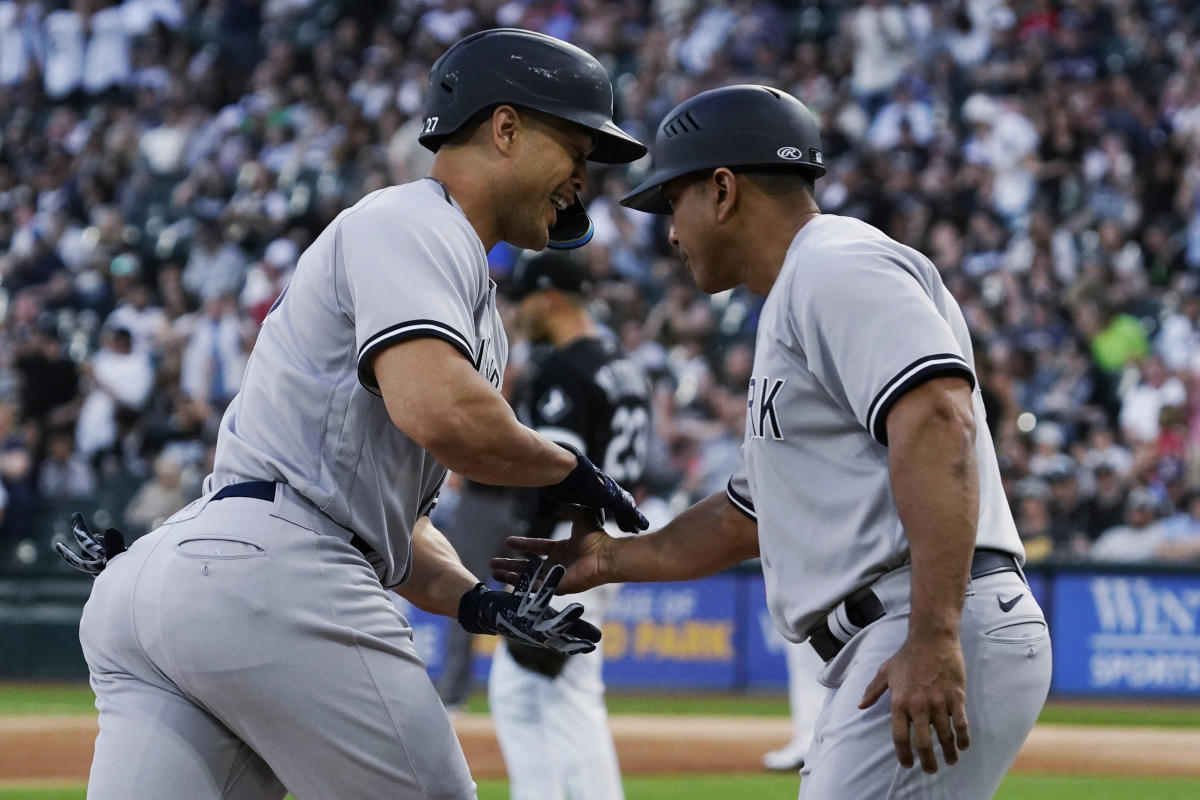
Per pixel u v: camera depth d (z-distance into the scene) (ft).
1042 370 149.79
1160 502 132.16
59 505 144.66
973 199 173.88
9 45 231.09
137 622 32.55
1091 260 163.73
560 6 216.33
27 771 80.94
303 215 186.39
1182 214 173.88
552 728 52.70
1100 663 121.60
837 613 32.86
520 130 34.19
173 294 175.01
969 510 29.78
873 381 30.40
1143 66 195.83
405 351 31.04
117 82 227.81
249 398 33.88
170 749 32.76
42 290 186.50
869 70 193.36
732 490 37.81
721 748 91.76
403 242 32.09
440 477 36.68
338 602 32.68
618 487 34.94
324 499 32.81
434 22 215.72
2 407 152.66
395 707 33.24
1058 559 122.42
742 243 34.78
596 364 55.47
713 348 160.25
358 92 209.26
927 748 29.66
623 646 124.06
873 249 31.73
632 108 193.06
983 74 190.90
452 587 37.14
